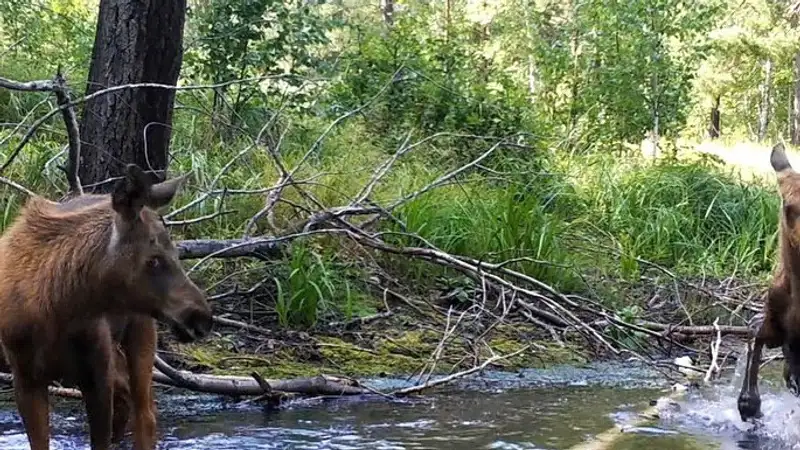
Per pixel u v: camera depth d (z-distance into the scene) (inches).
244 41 468.4
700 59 699.4
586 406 278.1
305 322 326.3
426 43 570.6
